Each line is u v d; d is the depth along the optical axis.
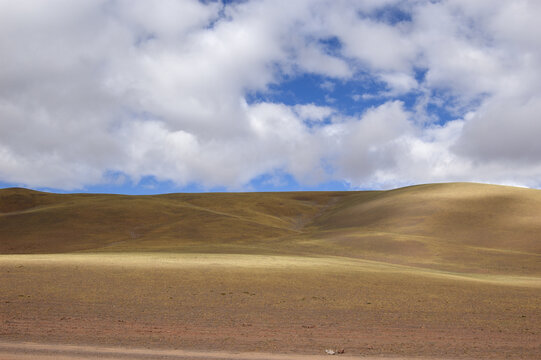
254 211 120.12
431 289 25.64
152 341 12.59
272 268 31.64
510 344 13.21
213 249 60.09
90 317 16.06
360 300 21.53
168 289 22.62
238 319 16.53
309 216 122.50
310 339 13.42
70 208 104.81
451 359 11.22
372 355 11.51
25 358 10.05
